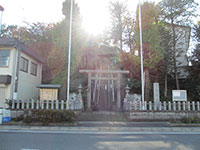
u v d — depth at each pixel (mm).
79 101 14047
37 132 8117
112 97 18719
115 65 24391
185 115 11398
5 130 8562
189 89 18469
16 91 12898
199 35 18109
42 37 24281
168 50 19266
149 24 15172
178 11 19062
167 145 5855
